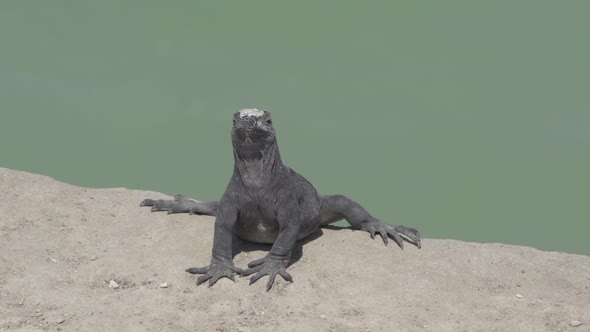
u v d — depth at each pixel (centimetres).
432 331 1032
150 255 1193
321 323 1034
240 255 1202
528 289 1152
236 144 1128
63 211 1327
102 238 1260
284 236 1148
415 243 1250
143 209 1356
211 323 1034
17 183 1379
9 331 991
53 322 1023
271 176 1143
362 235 1271
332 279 1139
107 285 1120
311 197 1225
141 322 1030
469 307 1098
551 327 1059
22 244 1216
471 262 1205
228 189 1162
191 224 1300
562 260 1237
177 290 1101
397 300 1098
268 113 1138
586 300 1130
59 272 1145
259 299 1082
